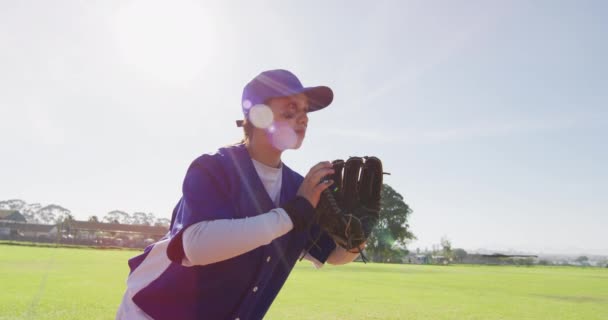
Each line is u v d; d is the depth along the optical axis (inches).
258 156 79.7
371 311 275.9
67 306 240.4
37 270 510.9
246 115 80.2
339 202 81.3
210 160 71.0
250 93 78.5
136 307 74.5
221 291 74.9
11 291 299.4
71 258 856.9
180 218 72.9
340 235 77.2
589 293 504.1
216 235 63.6
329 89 78.8
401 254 3053.6
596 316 287.1
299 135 78.8
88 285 359.3
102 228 3257.9
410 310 288.0
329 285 507.2
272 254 76.7
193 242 63.8
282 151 79.7
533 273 1284.4
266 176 80.0
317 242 91.9
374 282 593.0
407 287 516.7
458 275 956.0
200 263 65.4
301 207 69.5
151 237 3302.2
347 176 81.8
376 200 82.0
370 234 79.9
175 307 73.2
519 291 511.5
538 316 279.1
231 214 68.6
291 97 77.2
